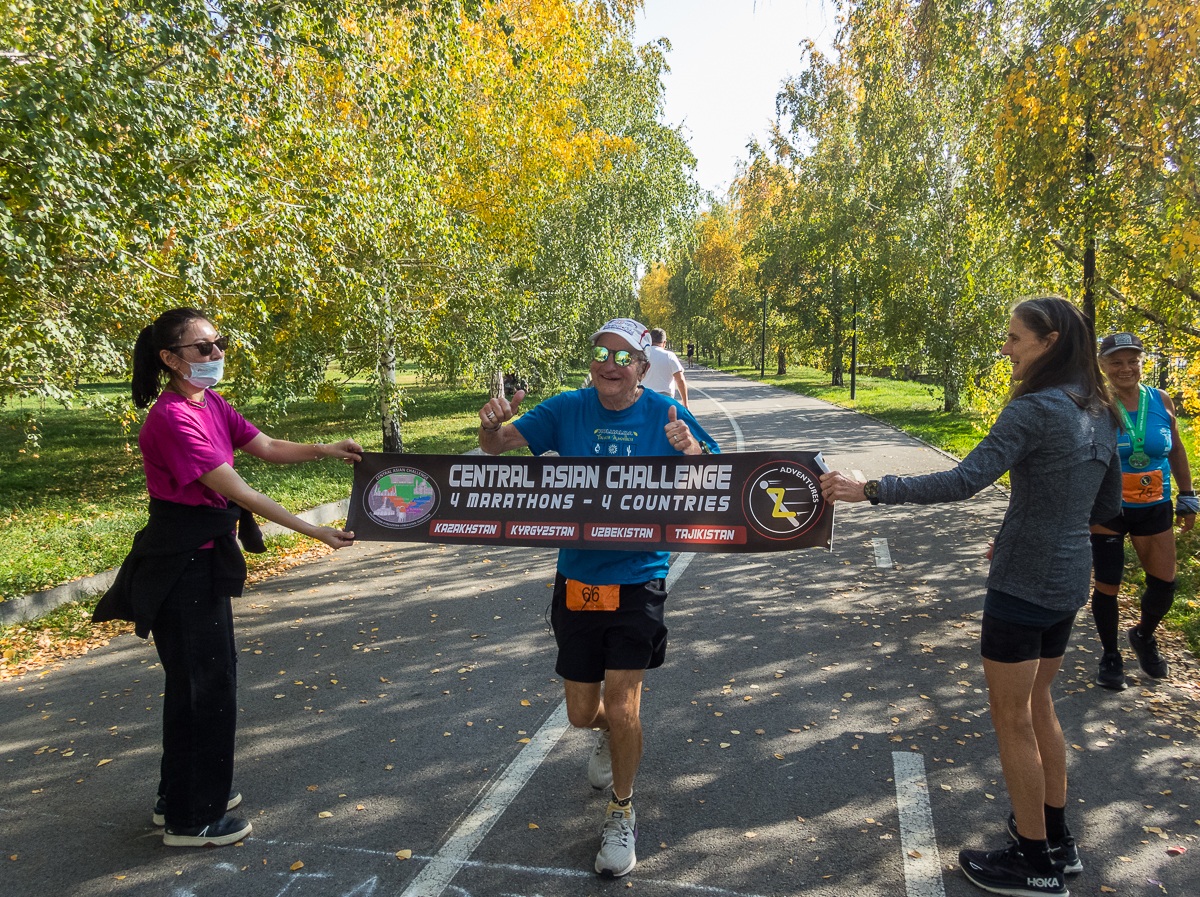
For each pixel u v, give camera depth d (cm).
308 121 816
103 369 807
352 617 614
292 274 838
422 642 555
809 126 2723
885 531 880
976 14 1490
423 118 962
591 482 332
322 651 541
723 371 6675
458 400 3144
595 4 2158
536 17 1566
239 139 712
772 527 317
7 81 561
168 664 312
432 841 322
